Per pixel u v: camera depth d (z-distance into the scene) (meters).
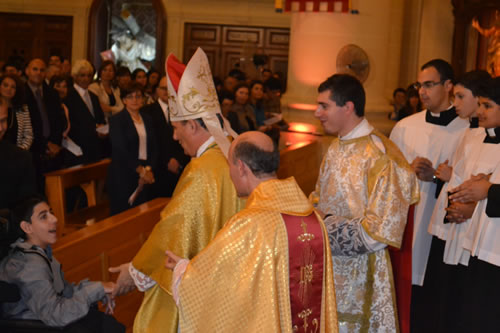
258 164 2.18
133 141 5.14
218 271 2.07
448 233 3.36
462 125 3.64
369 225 2.52
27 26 13.31
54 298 2.66
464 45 10.47
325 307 2.20
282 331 2.07
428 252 3.71
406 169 2.64
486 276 3.10
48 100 5.77
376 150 2.68
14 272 2.65
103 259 3.43
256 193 2.17
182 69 2.70
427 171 3.52
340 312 2.70
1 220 2.68
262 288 2.05
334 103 2.72
